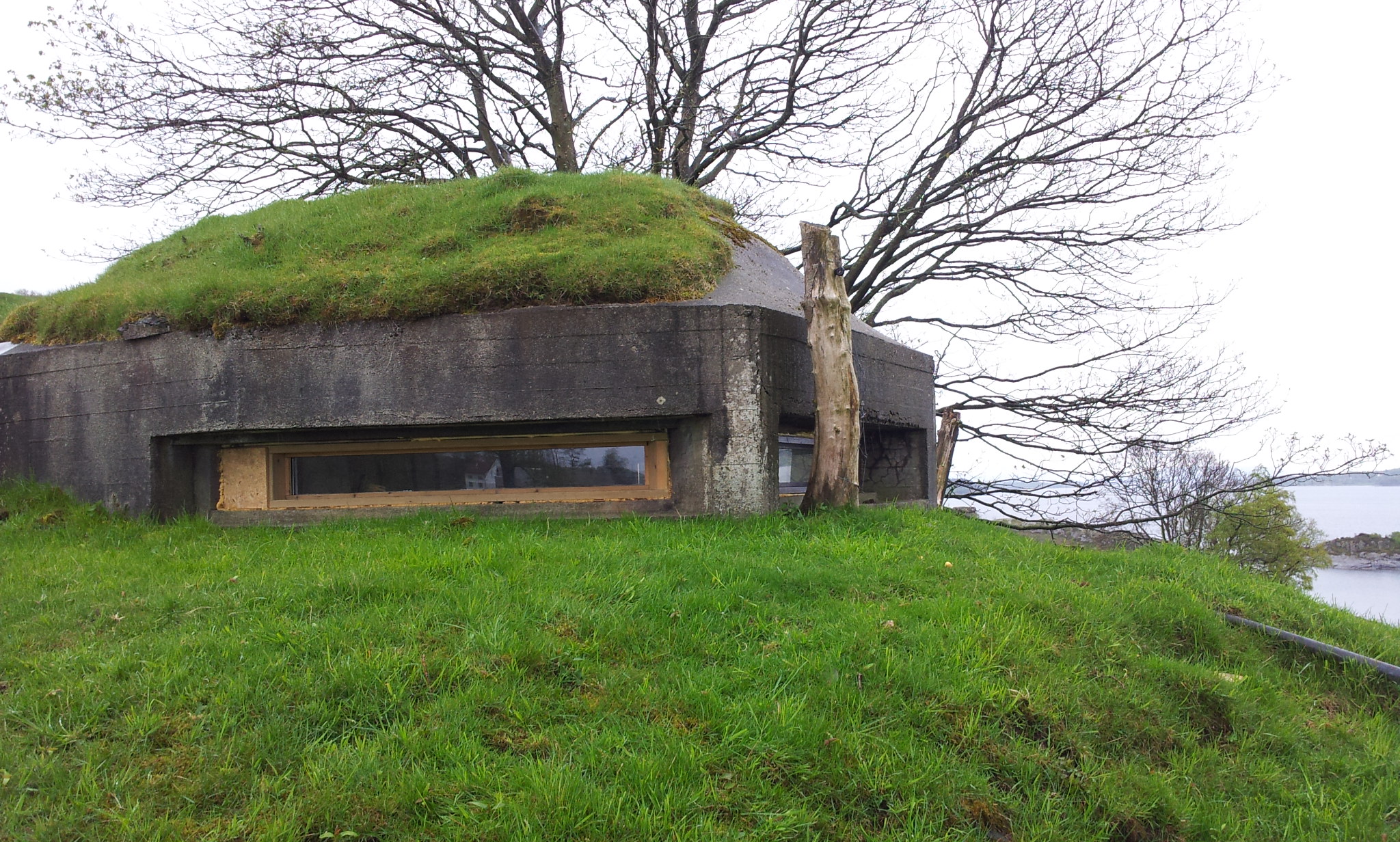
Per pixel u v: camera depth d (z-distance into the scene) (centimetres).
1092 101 1388
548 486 768
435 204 947
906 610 515
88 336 821
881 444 1007
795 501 804
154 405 766
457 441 765
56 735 352
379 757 345
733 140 1686
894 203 1564
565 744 363
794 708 395
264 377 740
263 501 781
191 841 303
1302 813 399
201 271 873
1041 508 1531
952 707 417
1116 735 434
